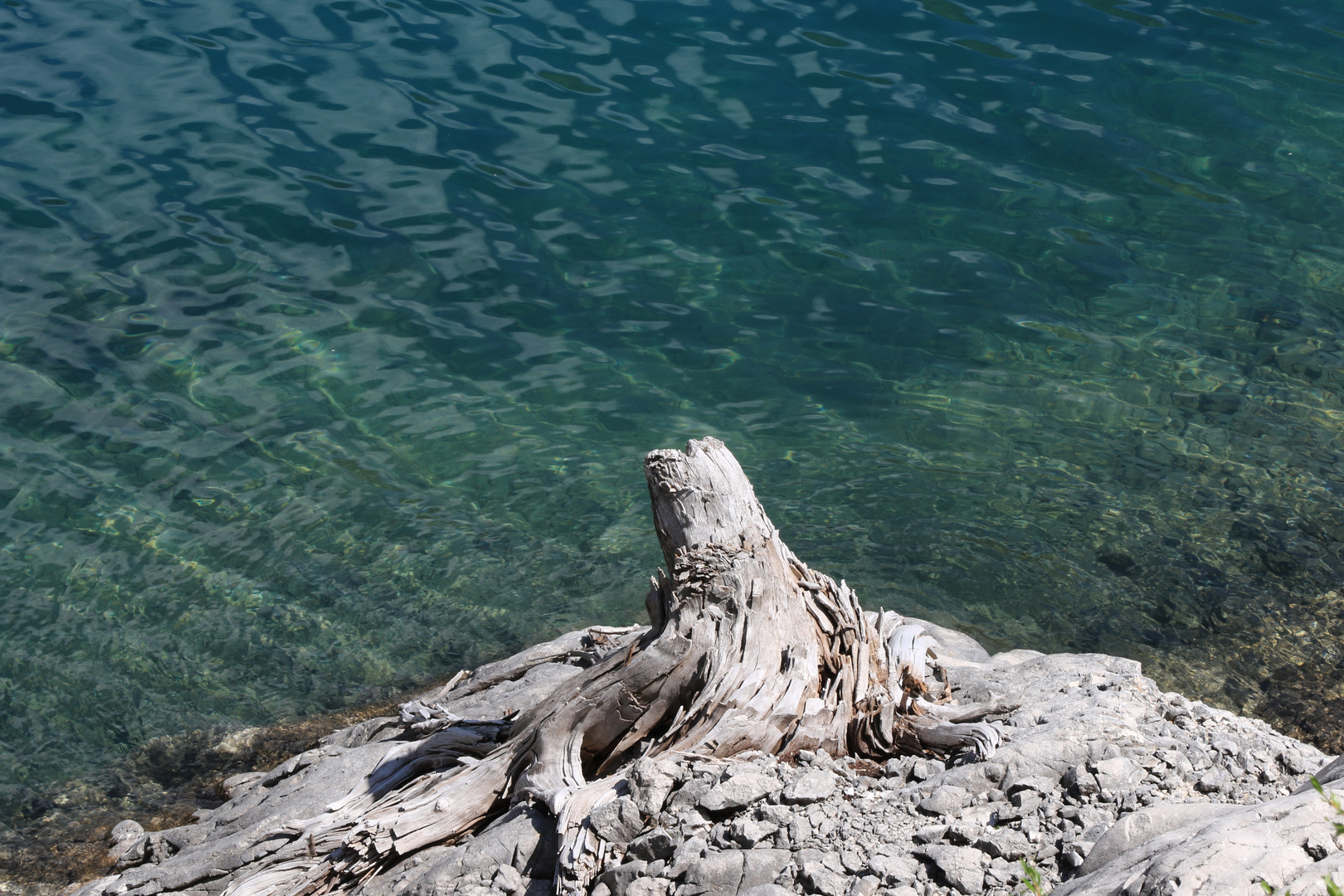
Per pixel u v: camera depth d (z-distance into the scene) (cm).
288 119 1529
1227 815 360
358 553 968
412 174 1420
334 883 530
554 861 480
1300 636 840
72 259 1272
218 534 977
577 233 1328
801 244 1311
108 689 851
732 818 455
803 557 941
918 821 433
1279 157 1454
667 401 1109
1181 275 1262
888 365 1148
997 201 1381
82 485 1013
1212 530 951
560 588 936
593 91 1592
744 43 1716
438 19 1792
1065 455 1038
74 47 1700
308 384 1127
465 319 1208
